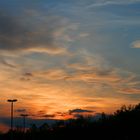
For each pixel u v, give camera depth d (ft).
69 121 264.72
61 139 256.11
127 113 220.43
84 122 249.75
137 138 198.29
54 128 276.41
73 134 247.91
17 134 308.60
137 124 206.80
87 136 234.58
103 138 220.84
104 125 226.58
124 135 205.98
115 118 224.12
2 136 316.19
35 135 291.79
